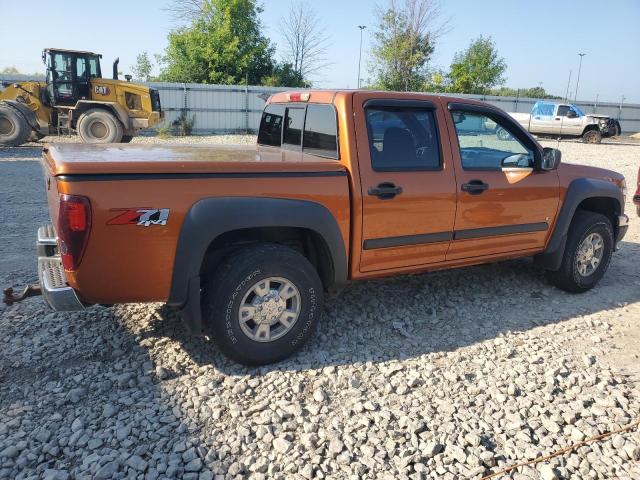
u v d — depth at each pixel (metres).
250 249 3.69
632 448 3.02
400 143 4.19
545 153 4.79
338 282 4.08
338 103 4.01
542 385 3.70
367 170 3.99
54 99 18.52
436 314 4.89
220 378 3.67
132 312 4.61
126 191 3.21
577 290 5.52
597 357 4.16
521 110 37.91
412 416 3.29
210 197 3.45
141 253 3.32
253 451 2.96
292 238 4.13
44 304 4.75
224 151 4.34
